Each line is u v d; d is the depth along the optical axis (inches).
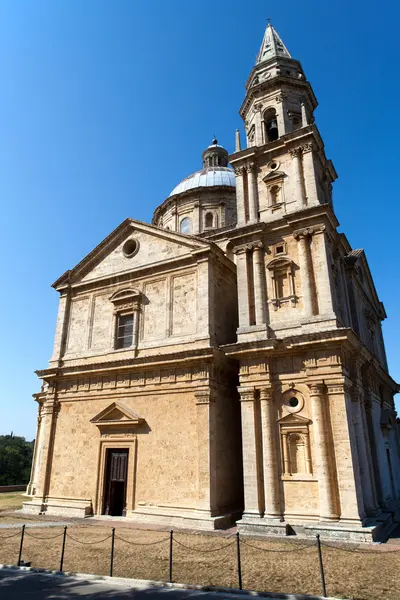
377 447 1170.6
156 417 1111.0
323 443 874.1
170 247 1259.2
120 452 1157.1
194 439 1029.8
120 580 577.6
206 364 1058.1
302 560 663.8
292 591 521.0
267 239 1130.0
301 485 895.7
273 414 970.1
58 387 1337.4
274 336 1034.7
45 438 1302.9
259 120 1318.9
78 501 1166.3
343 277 1285.7
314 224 1050.7
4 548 776.9
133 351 1210.0
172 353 1099.9
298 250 1061.1
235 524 988.6
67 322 1418.6
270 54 1429.6
